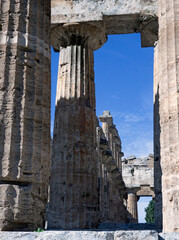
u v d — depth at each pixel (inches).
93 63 757.3
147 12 692.1
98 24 703.1
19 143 362.6
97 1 710.5
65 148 687.7
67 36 729.0
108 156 1245.1
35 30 405.1
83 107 708.7
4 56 382.9
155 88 723.4
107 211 1209.4
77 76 720.3
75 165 677.3
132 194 1768.0
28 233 306.8
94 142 714.2
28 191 354.0
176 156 431.8
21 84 380.8
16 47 388.2
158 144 661.9
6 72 379.6
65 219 647.1
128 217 1729.8
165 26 485.4
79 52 730.2
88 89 725.9
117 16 701.9
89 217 656.4
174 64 462.9
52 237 302.5
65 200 658.2
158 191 644.1
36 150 370.9
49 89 405.7
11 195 346.3
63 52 742.5
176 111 445.4
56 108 727.1
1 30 394.0
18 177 353.4
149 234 299.4
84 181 671.8
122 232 300.5
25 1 408.8
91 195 671.8
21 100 374.9
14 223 342.6
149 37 733.9
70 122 698.8
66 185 666.8
